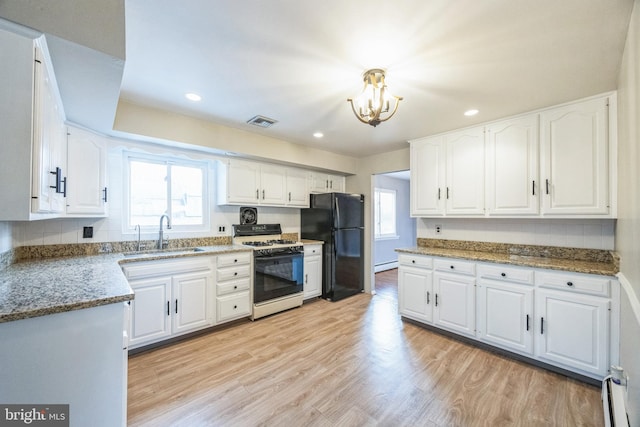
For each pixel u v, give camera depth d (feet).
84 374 3.47
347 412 5.42
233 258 9.73
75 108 5.90
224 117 8.75
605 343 6.06
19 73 3.30
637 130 4.16
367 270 14.28
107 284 4.39
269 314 10.80
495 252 9.43
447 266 8.86
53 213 4.98
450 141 9.77
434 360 7.40
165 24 4.44
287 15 4.24
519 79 6.17
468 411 5.45
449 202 9.73
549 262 7.30
